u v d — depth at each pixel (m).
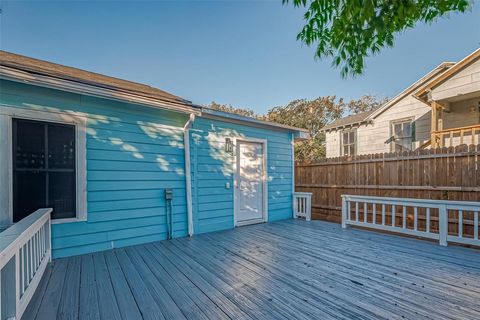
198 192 4.87
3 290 1.72
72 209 3.49
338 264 3.10
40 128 3.28
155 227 4.29
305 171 7.29
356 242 4.14
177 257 3.41
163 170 4.42
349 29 1.62
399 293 2.33
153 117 4.33
